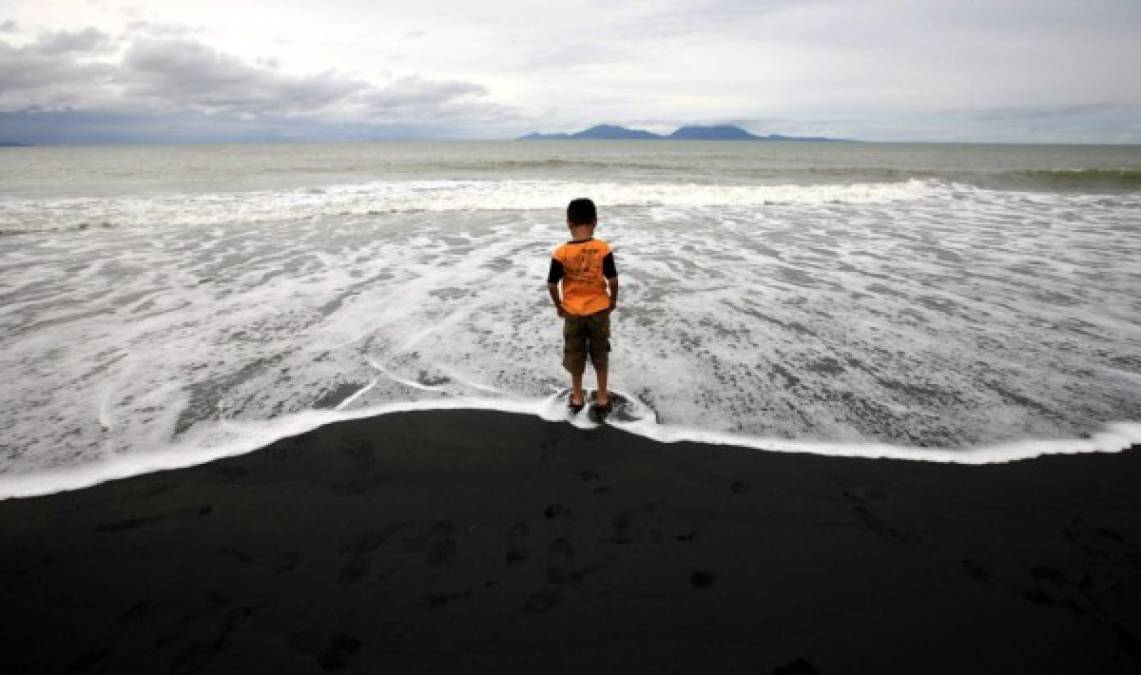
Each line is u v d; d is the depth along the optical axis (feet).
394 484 9.99
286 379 13.97
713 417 12.15
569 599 7.46
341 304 19.77
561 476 10.21
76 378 13.80
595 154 188.55
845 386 13.48
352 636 6.90
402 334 16.99
